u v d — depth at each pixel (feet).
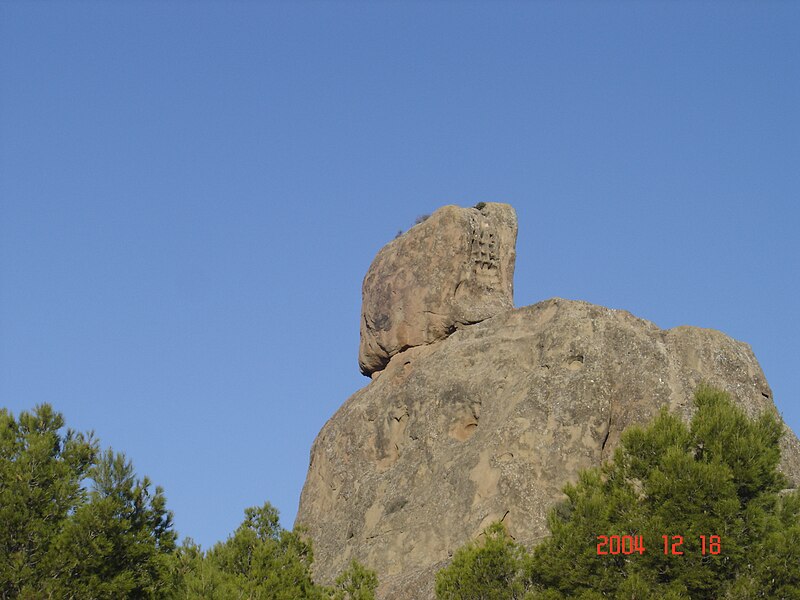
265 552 148.15
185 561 142.10
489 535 152.76
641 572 132.77
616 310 180.14
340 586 151.74
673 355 174.91
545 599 134.10
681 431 141.69
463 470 173.68
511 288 199.52
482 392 181.47
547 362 177.27
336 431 197.47
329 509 191.93
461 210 198.39
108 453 139.33
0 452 139.13
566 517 148.56
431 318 194.90
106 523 134.21
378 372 202.90
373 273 203.92
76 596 131.54
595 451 169.58
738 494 136.26
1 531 132.77
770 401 174.40
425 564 170.19
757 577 130.31
